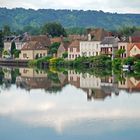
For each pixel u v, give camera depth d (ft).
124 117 219.20
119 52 652.48
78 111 236.84
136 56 587.27
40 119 217.15
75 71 574.56
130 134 186.50
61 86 372.58
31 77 481.46
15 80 439.63
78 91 331.57
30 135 187.42
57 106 255.29
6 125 205.36
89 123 206.59
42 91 331.77
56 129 196.54
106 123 205.57
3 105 259.39
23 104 263.29
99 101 272.31
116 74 501.97
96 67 635.66
